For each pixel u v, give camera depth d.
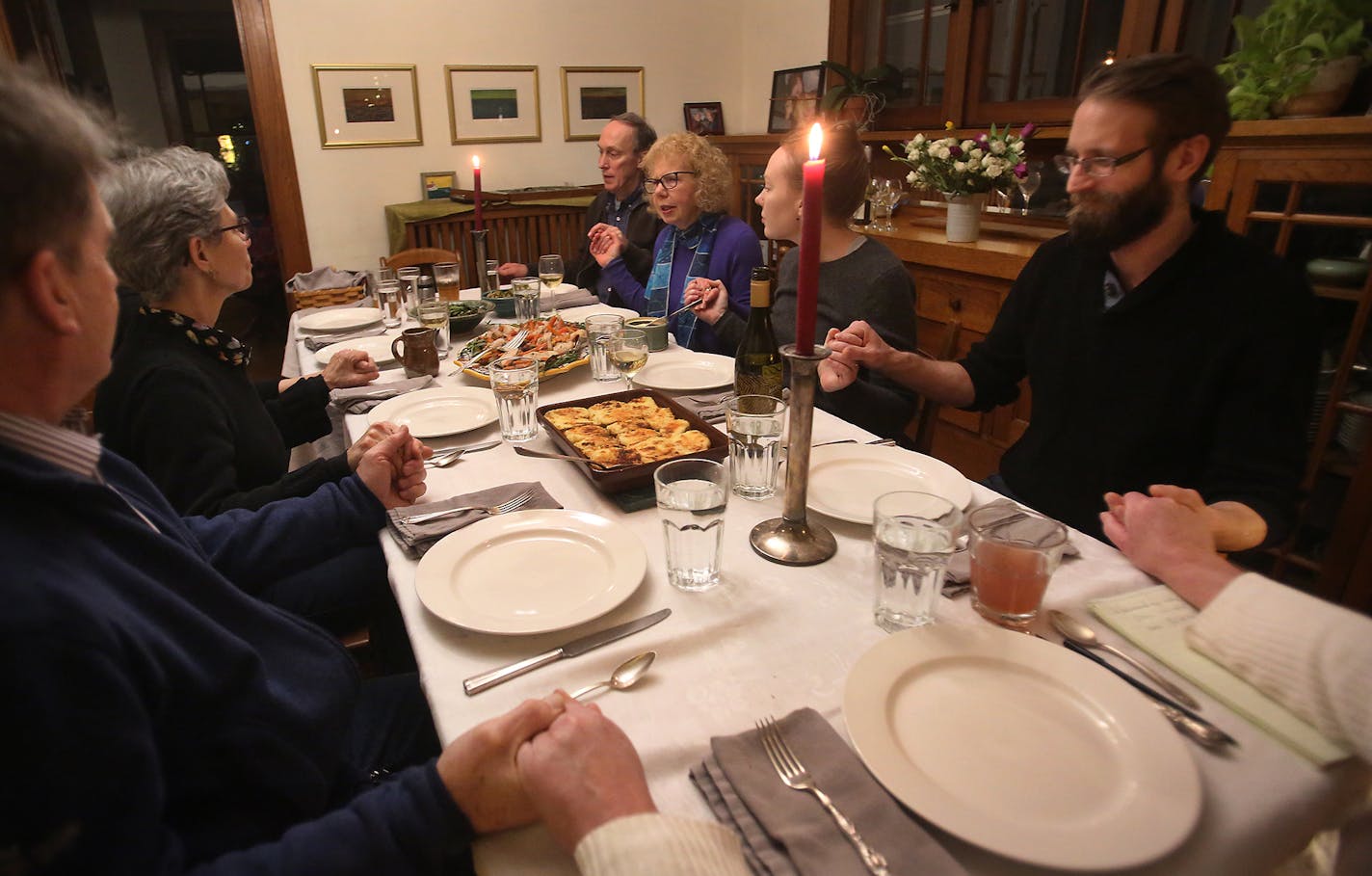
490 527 1.01
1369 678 0.63
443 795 0.60
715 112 4.72
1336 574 1.90
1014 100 2.96
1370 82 1.75
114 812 0.49
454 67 4.07
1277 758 0.64
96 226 0.58
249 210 6.41
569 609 0.85
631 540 0.98
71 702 0.47
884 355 1.53
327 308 2.59
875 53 3.57
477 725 0.69
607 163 3.21
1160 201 1.27
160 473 1.23
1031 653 0.74
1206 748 0.65
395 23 3.90
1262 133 1.79
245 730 0.67
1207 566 0.87
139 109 5.90
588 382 1.72
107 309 0.60
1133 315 1.37
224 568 1.04
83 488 0.58
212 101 6.19
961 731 0.66
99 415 1.28
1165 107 1.22
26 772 0.45
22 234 0.51
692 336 2.34
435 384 1.74
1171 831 0.55
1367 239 1.72
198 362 1.33
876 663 0.73
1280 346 1.24
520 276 2.95
